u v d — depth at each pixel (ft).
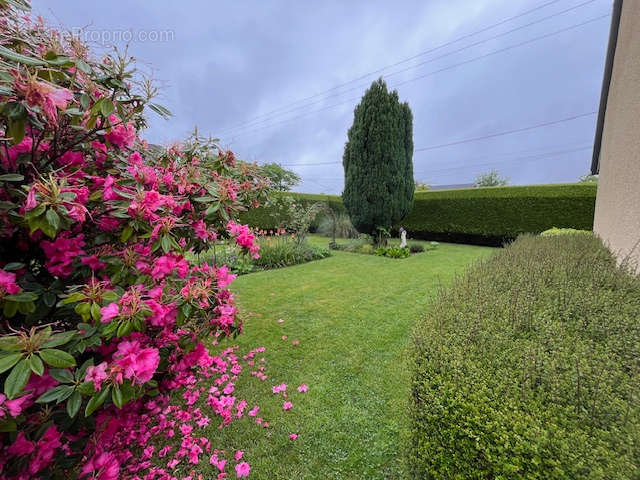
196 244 5.07
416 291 13.52
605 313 4.59
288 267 19.43
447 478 2.99
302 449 4.93
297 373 7.09
